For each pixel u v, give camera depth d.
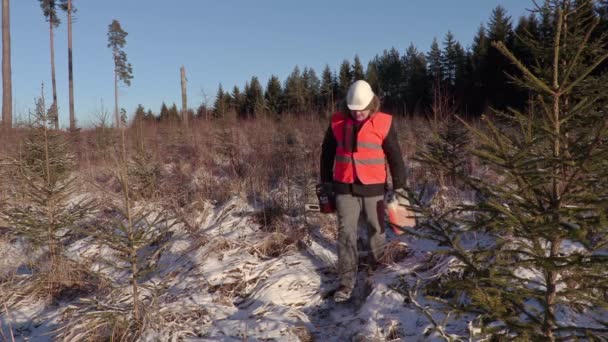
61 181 4.77
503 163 1.60
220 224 4.78
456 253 1.81
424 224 2.02
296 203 5.05
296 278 3.45
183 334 2.85
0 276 4.16
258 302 3.24
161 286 3.45
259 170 6.24
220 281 3.61
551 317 1.55
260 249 4.13
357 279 3.43
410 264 3.32
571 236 1.44
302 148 6.76
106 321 2.94
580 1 1.74
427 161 1.95
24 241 4.86
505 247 2.50
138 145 5.89
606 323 1.55
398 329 2.59
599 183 1.63
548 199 1.75
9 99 16.16
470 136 4.73
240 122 9.94
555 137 1.57
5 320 3.49
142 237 3.28
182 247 4.30
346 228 3.23
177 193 5.71
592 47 1.75
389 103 21.72
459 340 1.98
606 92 1.62
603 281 1.58
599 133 1.41
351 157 3.18
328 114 8.23
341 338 2.74
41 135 4.78
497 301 1.54
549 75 1.74
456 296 1.76
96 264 4.16
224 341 2.75
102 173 5.99
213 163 7.70
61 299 3.79
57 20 24.38
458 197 4.23
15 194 5.10
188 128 10.33
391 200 3.10
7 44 16.06
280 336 2.73
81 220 4.62
